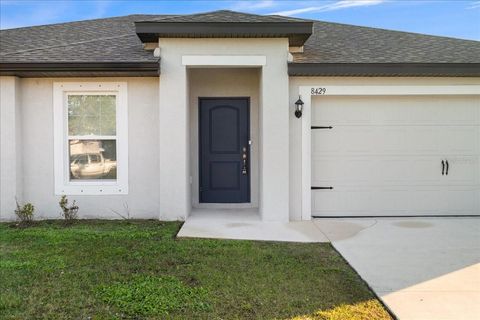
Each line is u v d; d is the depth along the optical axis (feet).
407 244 19.54
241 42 24.64
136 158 26.00
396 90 25.64
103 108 26.27
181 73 24.75
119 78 25.77
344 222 24.76
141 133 25.96
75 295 13.12
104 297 12.91
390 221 25.05
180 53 24.68
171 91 24.79
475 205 26.81
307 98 25.39
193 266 15.98
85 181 26.35
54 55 25.44
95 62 23.66
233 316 11.75
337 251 18.33
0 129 25.08
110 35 31.99
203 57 24.67
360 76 25.40
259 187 27.53
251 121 29.19
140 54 25.75
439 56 26.73
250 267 15.90
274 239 20.58
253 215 26.71
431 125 26.50
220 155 29.60
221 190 29.68
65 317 11.61
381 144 26.43
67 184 25.99
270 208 24.81
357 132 26.35
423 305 12.42
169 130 24.90
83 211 26.05
